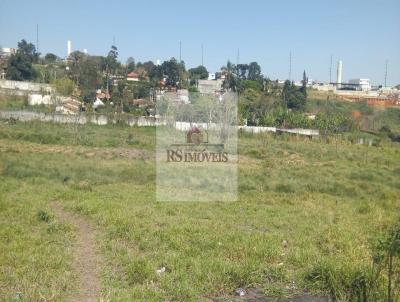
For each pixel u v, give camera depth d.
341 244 7.84
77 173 16.58
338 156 27.80
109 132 33.47
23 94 50.34
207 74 79.81
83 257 7.00
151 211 10.42
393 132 51.06
